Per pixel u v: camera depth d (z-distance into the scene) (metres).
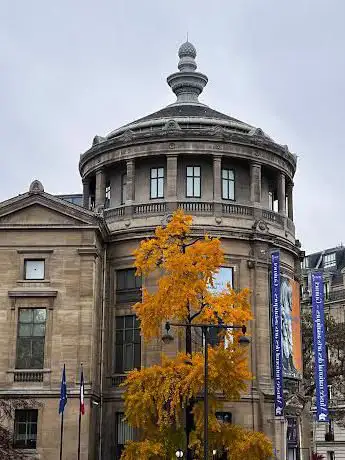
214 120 61.38
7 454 35.16
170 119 60.41
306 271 108.62
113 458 52.97
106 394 54.16
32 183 54.00
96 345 53.53
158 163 59.19
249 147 58.84
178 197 58.06
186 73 68.88
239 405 53.09
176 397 41.62
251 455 43.16
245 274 56.25
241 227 56.94
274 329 55.59
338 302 103.19
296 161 64.19
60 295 52.00
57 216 53.31
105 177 61.31
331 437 97.19
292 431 56.91
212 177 58.50
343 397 84.25
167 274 49.25
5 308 51.91
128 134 58.78
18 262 52.78
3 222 53.31
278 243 58.84
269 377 54.94
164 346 52.88
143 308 43.56
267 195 62.38
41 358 51.19
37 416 49.75
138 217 57.06
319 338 57.06
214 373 41.75
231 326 40.16
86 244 52.75
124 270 56.69
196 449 43.00
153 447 42.44
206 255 43.50
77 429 49.31
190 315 46.66
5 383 50.47
